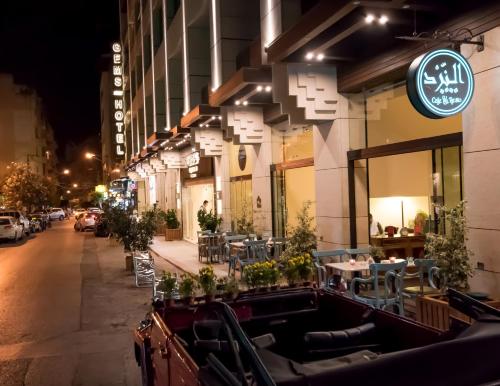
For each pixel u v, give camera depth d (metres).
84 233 35.81
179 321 4.96
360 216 11.30
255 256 13.75
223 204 19.94
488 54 7.11
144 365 5.23
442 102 7.00
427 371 2.90
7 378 6.76
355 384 2.82
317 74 11.02
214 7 17.78
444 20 7.91
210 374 3.13
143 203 43.53
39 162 78.75
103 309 10.69
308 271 7.57
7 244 27.78
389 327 4.64
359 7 7.83
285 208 15.25
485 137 7.18
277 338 5.44
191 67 21.91
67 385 6.47
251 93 13.35
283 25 12.75
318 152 12.11
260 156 15.96
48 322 9.70
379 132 10.59
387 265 7.94
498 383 2.89
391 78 9.98
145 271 13.53
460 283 7.21
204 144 19.75
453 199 10.05
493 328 3.44
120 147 53.09
